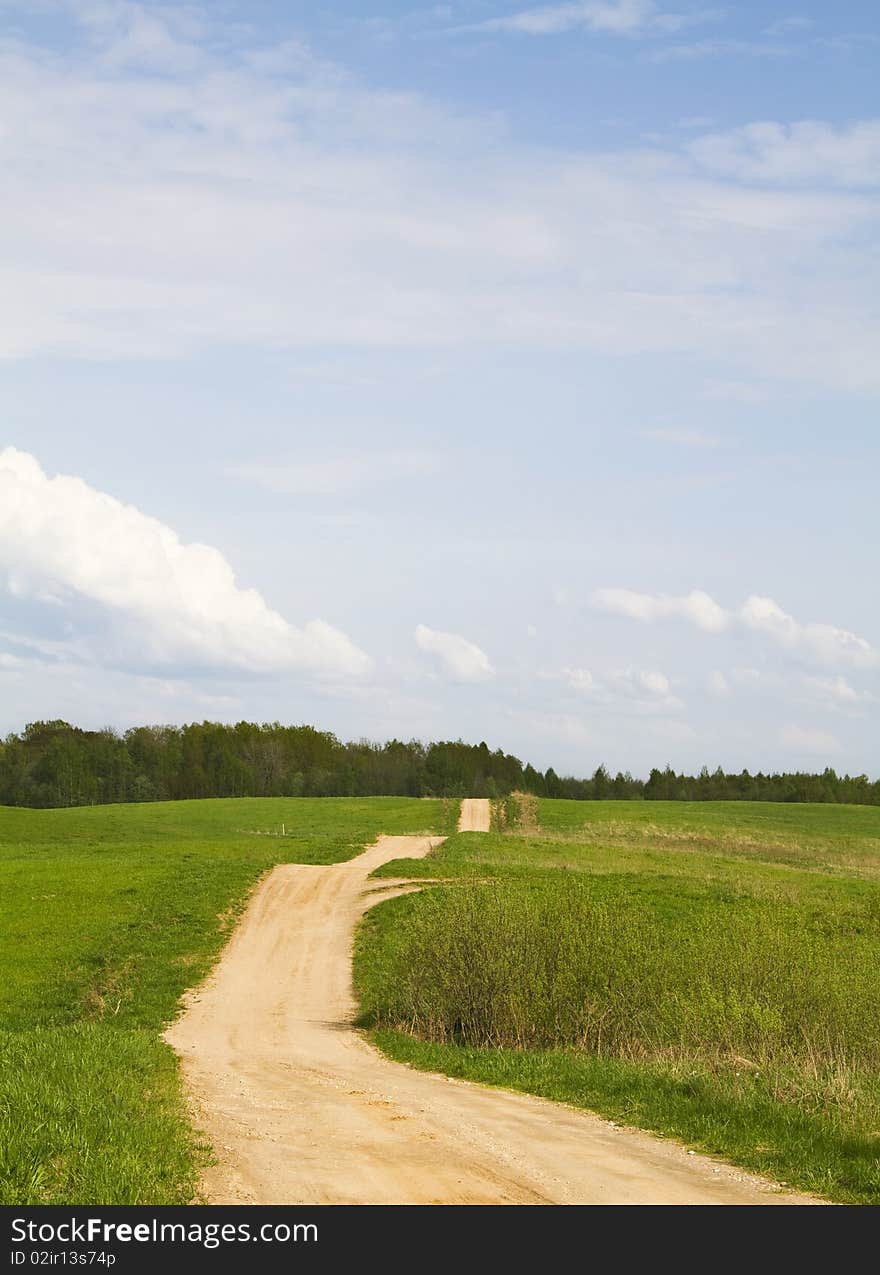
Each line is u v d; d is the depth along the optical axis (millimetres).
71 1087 12750
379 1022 26703
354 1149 11641
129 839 79188
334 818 92062
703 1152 12117
